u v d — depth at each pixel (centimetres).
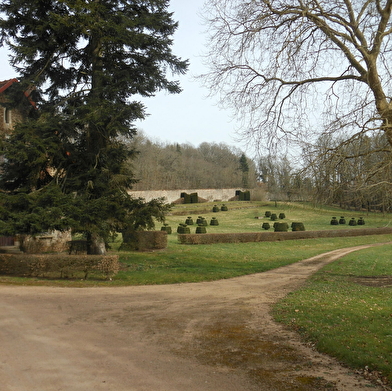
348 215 5044
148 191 6731
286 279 1584
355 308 955
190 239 2900
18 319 851
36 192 1531
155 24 1712
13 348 661
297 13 1095
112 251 2256
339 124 1074
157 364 605
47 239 2206
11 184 1634
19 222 1402
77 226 1471
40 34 1545
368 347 656
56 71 1752
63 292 1199
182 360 625
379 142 1060
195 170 9069
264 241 3269
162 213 1705
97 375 555
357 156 1027
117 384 525
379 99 1046
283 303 1048
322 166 1055
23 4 1511
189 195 7112
